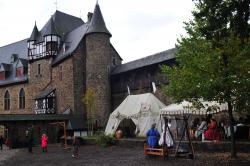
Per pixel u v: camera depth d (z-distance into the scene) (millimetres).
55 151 24109
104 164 14547
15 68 51406
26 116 35500
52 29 44656
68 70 40844
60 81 42250
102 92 39750
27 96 47438
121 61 47125
